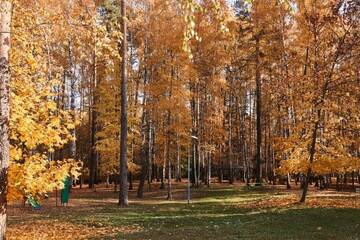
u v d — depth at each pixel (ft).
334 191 97.50
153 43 92.12
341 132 74.49
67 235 43.70
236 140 181.06
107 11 92.58
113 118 106.52
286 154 80.38
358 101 71.31
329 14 72.38
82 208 71.56
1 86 30.19
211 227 45.50
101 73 106.11
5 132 30.07
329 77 70.08
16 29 35.32
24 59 35.76
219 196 93.30
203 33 100.32
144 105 94.22
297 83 76.02
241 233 40.63
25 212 64.54
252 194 93.71
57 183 35.88
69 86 111.34
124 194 77.97
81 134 170.60
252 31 109.40
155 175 191.83
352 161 68.69
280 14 94.43
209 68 110.01
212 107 118.21
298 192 93.81
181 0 19.94
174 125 91.40
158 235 40.86
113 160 109.19
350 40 69.31
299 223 47.65
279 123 125.49
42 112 36.65
